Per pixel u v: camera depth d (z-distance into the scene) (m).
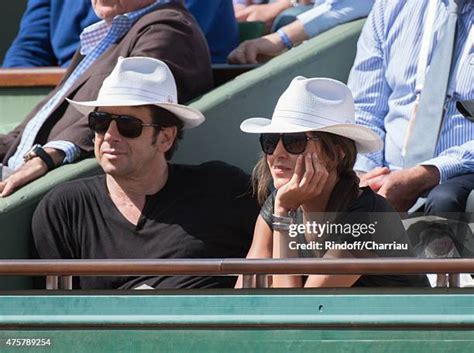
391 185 14.44
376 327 11.45
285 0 20.50
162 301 11.71
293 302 11.55
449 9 15.09
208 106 15.88
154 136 14.19
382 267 11.41
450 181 14.30
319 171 12.78
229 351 11.62
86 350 11.81
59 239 14.38
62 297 11.84
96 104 14.07
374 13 15.93
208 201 14.34
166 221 14.19
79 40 18.58
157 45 15.95
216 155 15.98
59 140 15.45
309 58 16.56
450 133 14.90
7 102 18.11
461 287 11.46
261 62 17.70
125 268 11.75
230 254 14.34
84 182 14.44
